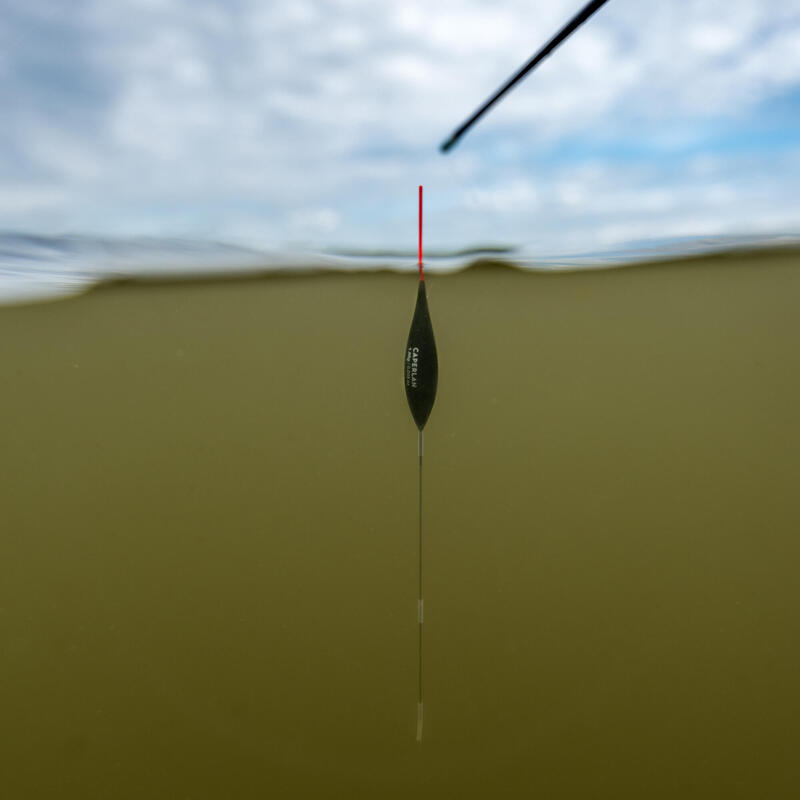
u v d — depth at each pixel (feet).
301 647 0.94
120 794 0.83
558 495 1.06
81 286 0.98
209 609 0.96
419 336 0.65
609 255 0.94
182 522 1.03
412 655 0.92
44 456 1.01
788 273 1.00
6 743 0.82
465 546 1.06
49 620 0.92
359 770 0.83
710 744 0.85
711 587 0.98
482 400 1.10
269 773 0.83
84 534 1.00
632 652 0.94
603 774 0.84
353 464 1.08
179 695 0.88
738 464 1.03
